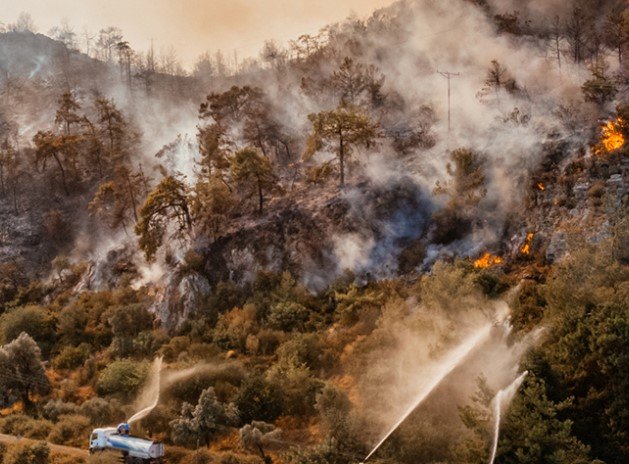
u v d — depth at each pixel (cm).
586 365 3077
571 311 3344
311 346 4806
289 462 3322
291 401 4241
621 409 2888
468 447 2806
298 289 5584
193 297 5903
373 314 4944
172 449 3928
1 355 5100
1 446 3991
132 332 5831
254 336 5112
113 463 3553
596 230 4878
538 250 5147
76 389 5191
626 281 3666
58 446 4169
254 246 6119
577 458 2633
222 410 4091
